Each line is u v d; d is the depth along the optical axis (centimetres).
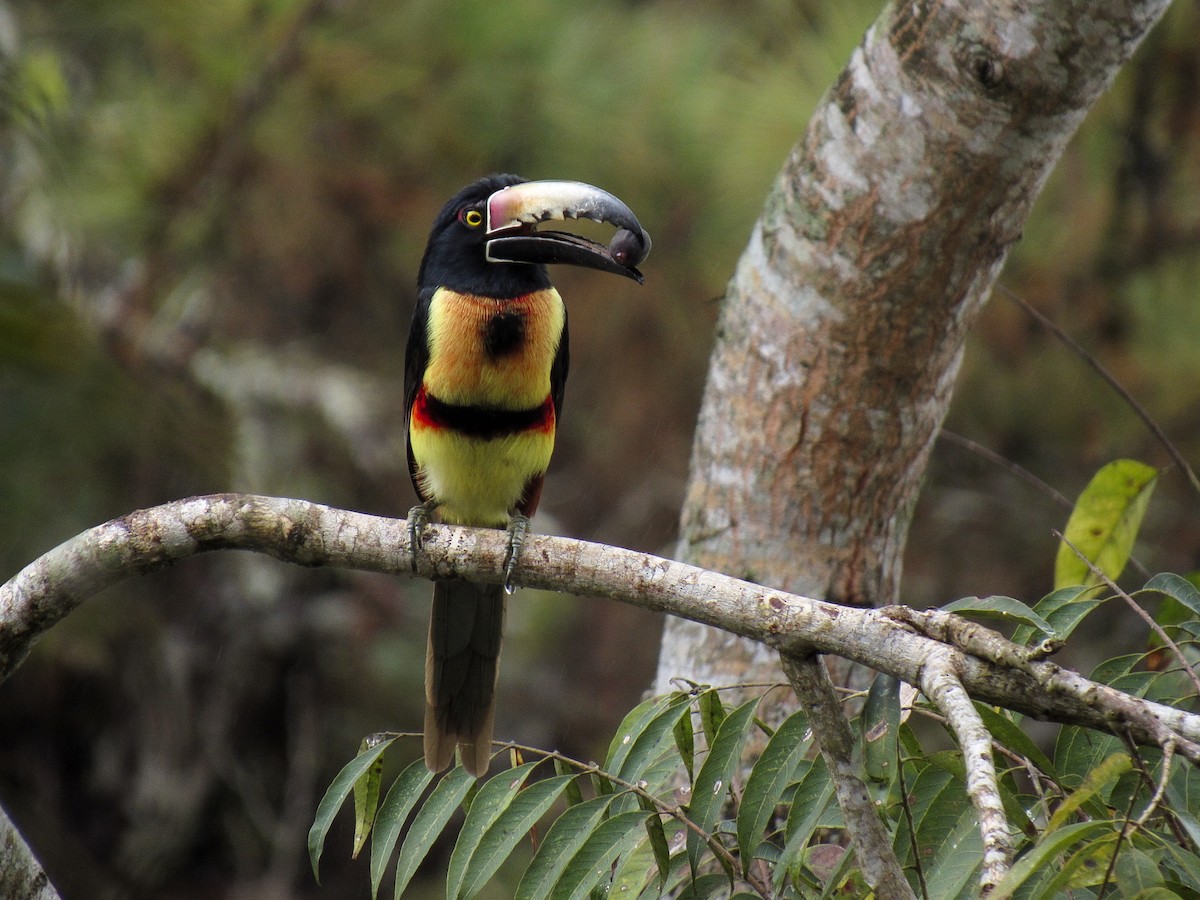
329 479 1459
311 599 1508
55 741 1442
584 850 525
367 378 1476
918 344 708
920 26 655
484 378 788
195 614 1473
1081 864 430
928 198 675
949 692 461
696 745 739
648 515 1480
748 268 746
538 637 1557
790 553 743
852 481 734
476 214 805
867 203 688
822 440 729
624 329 1378
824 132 701
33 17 1237
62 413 1023
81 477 1062
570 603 1570
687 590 548
